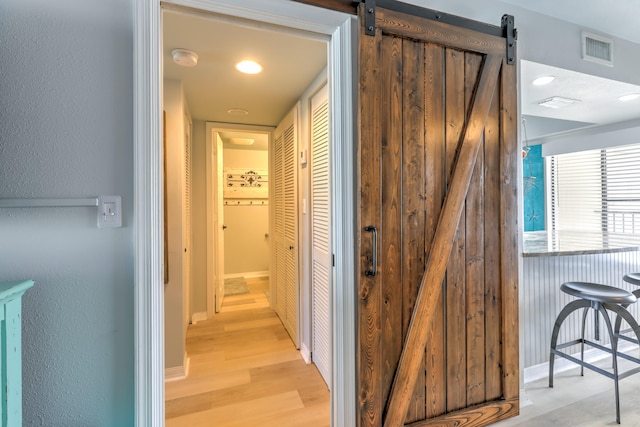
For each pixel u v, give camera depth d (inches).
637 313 104.0
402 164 56.9
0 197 40.3
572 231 149.3
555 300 88.2
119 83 44.4
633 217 143.4
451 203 60.3
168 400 74.8
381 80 55.0
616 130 144.5
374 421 54.6
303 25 52.1
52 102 42.0
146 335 44.5
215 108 109.3
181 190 86.7
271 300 138.2
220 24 59.6
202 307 126.2
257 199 199.8
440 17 59.4
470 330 63.2
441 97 60.1
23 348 41.2
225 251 194.1
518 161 68.1
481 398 64.5
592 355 94.6
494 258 65.1
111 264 44.2
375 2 53.9
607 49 84.6
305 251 94.0
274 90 92.6
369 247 53.7
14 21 40.8
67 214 42.6
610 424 66.5
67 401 42.8
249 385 81.0
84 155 43.1
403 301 57.4
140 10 44.3
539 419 67.6
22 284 34.8
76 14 43.0
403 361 57.1
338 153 55.2
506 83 65.4
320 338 85.4
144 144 44.5
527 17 72.9
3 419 32.4
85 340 43.4
